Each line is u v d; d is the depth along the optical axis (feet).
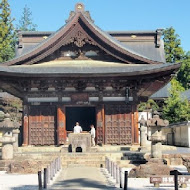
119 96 122.62
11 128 90.43
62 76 114.83
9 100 188.55
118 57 125.90
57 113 120.57
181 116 168.96
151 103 197.98
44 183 57.62
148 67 118.52
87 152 101.19
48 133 120.37
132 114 121.70
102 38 123.34
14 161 89.30
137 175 73.26
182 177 59.36
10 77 116.26
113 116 121.80
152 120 80.28
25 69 119.03
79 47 126.41
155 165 73.67
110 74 114.21
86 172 79.66
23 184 63.87
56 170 78.79
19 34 176.24
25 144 119.34
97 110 121.49
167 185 62.64
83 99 121.49
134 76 117.08
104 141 120.06
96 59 128.47
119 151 108.47
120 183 58.18
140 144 116.37
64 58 128.57
